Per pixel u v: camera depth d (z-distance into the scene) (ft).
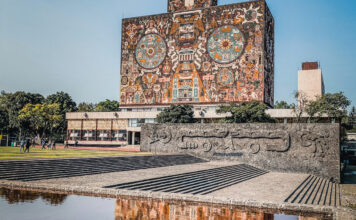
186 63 247.29
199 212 55.77
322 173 148.25
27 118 277.85
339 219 51.52
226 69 236.43
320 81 235.81
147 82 257.34
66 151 161.89
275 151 158.40
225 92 235.40
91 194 64.54
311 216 57.00
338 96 184.85
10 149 168.55
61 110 329.72
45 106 270.46
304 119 210.79
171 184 88.33
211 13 243.40
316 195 100.42
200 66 243.19
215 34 241.14
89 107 400.88
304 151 152.66
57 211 49.73
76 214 48.67
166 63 253.03
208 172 115.14
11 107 292.61
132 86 261.24
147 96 256.52
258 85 228.22
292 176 141.08
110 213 50.62
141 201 61.26
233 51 235.61
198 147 174.40
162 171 107.55
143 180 82.38
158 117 226.17
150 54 257.96
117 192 65.16
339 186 132.87
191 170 111.96
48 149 184.34
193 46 246.27
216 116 227.20
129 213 51.62
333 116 183.32
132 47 263.49
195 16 247.29
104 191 65.57
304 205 59.88
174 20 253.24
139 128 249.96
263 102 226.79
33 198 57.98
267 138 160.86
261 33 230.68
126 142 254.88
